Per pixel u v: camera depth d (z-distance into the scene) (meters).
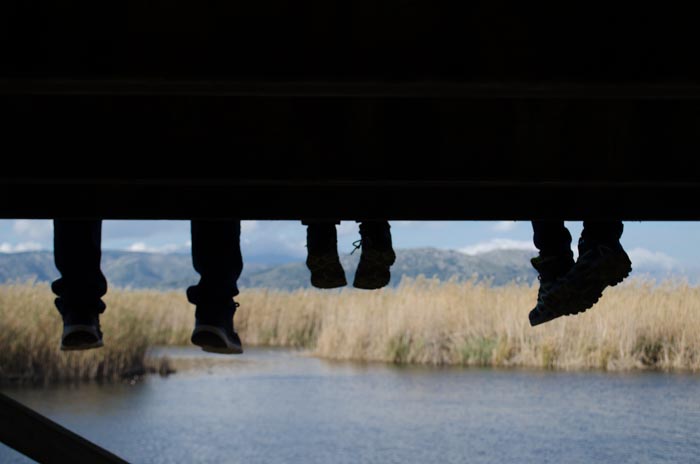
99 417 9.88
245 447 8.27
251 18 1.20
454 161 1.79
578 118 1.80
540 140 1.79
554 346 14.33
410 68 1.20
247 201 2.46
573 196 2.49
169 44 1.20
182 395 11.54
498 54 1.19
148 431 9.04
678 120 1.81
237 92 1.28
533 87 1.21
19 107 1.78
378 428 9.19
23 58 1.20
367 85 1.22
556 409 10.18
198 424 9.44
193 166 1.79
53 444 2.25
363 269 2.97
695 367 13.81
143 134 1.80
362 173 1.78
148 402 10.98
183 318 18.91
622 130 1.80
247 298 19.27
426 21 1.19
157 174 1.80
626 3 1.19
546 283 3.06
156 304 18.89
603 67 1.19
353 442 8.52
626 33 1.20
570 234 3.07
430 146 1.78
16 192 2.40
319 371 13.89
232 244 3.10
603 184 1.82
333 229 2.96
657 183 1.81
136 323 14.51
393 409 10.31
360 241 2.97
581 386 11.96
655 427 9.05
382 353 15.40
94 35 1.20
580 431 8.89
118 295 18.25
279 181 1.78
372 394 11.48
